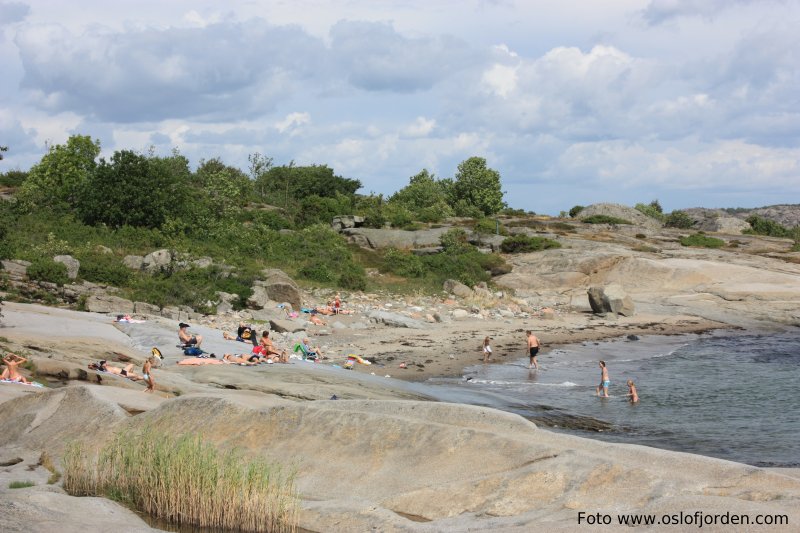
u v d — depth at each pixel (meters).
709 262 59.47
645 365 31.69
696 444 18.27
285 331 35.16
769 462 16.39
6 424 14.60
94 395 14.73
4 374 17.89
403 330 38.78
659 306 51.56
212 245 50.66
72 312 30.20
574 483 9.84
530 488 9.96
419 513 10.12
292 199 88.88
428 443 11.55
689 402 23.89
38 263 35.12
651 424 20.62
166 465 10.75
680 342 39.41
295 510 10.05
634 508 8.98
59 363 19.02
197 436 12.99
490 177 113.25
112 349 22.84
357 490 11.05
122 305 33.66
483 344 35.50
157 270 40.81
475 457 11.01
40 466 12.53
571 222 89.75
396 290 51.50
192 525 10.27
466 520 9.57
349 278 50.41
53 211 50.84
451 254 62.88
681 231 85.19
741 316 48.28
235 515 10.13
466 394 23.81
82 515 9.69
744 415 21.94
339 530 9.72
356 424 12.39
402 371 28.38
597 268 59.09
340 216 72.50
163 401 15.06
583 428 20.00
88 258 39.97
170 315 34.62
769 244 73.94
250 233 55.72
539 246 66.38
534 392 25.27
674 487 9.41
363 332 37.34
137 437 12.09
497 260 61.75
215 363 24.27
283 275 43.09
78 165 61.12
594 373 29.55
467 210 101.56
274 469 11.77
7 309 28.00
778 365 31.75
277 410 13.21
